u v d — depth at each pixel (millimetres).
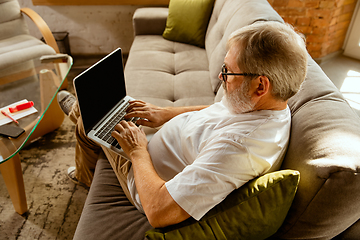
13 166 1310
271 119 799
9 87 1670
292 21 2609
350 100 2291
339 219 717
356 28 2707
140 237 917
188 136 919
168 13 2320
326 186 686
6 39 2443
